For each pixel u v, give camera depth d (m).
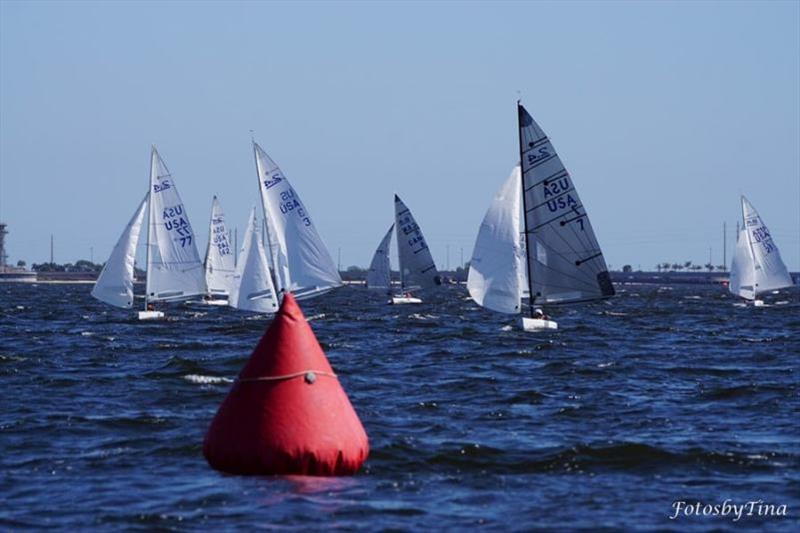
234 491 79.88
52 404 126.19
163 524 72.69
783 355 199.62
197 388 141.50
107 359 185.25
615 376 159.88
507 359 188.12
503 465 91.81
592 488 84.25
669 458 94.06
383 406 125.38
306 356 83.44
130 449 97.12
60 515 74.94
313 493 79.62
